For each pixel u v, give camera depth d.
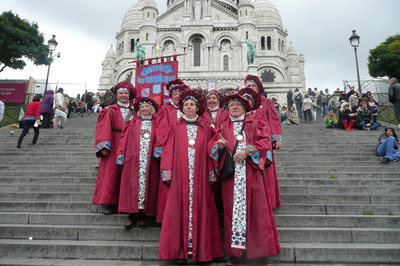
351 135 12.27
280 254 4.59
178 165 4.63
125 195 5.06
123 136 5.40
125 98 6.12
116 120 5.93
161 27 46.28
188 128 4.85
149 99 5.53
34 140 10.95
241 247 4.10
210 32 45.78
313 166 8.48
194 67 45.09
